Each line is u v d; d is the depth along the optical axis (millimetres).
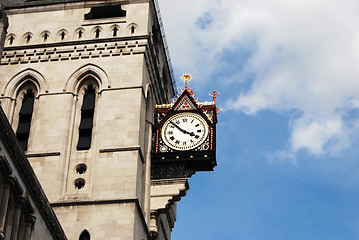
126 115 58938
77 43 63188
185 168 59625
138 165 56781
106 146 57469
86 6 65438
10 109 60688
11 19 65250
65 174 57000
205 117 60875
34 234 41625
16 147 40125
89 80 61875
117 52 62344
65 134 58688
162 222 64062
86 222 53969
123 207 54406
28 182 41188
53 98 60594
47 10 65500
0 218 38375
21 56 62969
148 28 63938
